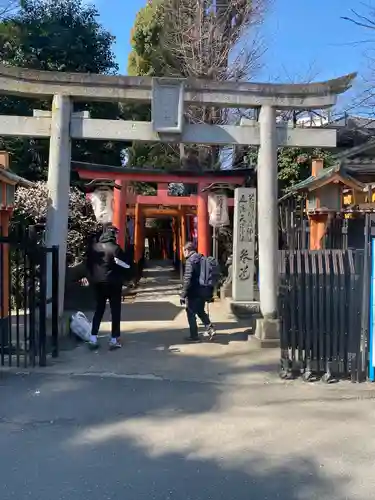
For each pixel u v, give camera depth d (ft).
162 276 72.28
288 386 19.22
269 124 26.58
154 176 42.27
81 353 23.79
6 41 54.90
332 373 19.95
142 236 68.69
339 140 55.47
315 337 19.84
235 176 42.91
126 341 26.58
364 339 19.57
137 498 11.14
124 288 49.21
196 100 26.03
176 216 73.67
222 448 13.67
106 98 25.85
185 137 26.35
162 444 13.93
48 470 12.37
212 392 18.47
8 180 24.26
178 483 11.78
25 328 21.81
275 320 26.04
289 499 11.15
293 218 37.99
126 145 62.75
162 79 25.40
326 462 12.87
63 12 57.41
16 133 25.58
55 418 15.80
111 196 41.16
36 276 22.84
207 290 26.78
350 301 19.54
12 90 24.93
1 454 13.24
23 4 56.54
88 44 57.11
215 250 47.55
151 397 17.85
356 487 11.64
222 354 24.03
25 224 39.01
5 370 20.90
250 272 36.01
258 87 26.30
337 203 30.86
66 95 25.44
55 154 25.45
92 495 11.23
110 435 14.51
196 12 59.77
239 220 35.96
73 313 26.61
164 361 22.63
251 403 17.34
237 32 59.57
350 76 25.86
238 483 11.81
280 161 51.39
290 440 14.21
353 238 30.40
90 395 17.98
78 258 44.24
